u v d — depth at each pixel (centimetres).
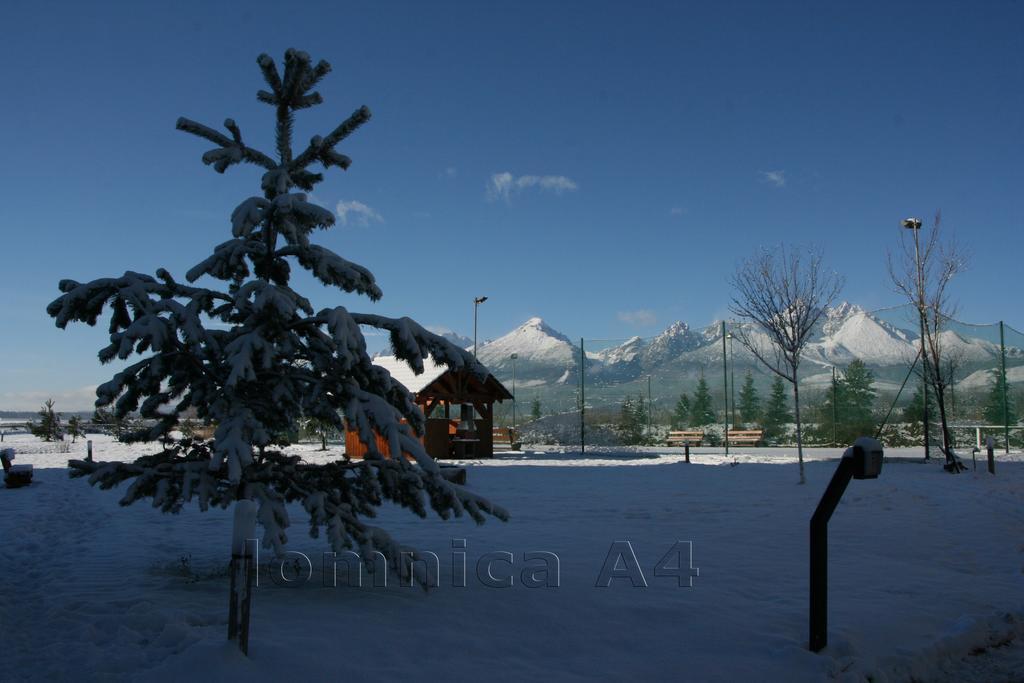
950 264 2145
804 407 3114
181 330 570
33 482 1695
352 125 641
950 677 479
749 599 601
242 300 571
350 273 597
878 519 1045
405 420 647
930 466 2027
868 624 535
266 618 503
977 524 995
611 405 3578
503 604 567
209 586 612
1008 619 566
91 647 442
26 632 489
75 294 566
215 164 611
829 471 1947
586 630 515
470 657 451
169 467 568
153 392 611
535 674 426
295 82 644
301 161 641
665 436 3412
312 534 566
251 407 592
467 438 2719
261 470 598
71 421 4303
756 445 3194
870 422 2923
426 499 1300
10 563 767
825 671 439
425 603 563
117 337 550
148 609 507
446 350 621
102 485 575
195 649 407
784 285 1691
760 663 454
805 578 677
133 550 820
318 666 410
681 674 435
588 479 1745
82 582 635
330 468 623
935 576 691
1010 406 2586
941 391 1911
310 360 621
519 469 2088
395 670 418
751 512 1140
